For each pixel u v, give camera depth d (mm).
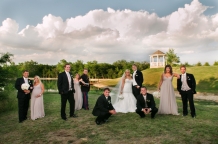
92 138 4984
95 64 85562
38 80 7488
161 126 5723
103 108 6035
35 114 7191
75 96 8727
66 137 5156
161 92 7355
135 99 8133
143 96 6695
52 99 12578
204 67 38219
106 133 5312
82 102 9047
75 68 85625
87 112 8164
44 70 103125
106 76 86000
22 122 6828
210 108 8875
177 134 5020
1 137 5352
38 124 6480
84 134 5320
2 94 9281
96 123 6223
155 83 34000
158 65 51781
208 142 4469
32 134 5512
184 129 5410
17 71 9938
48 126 6199
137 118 6727
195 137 4781
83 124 6277
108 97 6336
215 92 21547
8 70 9469
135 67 8328
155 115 7125
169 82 7258
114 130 5535
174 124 5895
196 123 5969
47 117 7387
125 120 6527
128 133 5227
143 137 4895
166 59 51844
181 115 7066
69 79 7074
